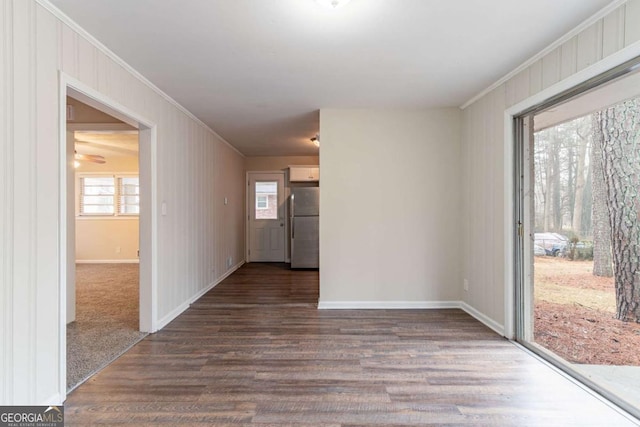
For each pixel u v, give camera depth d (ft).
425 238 12.50
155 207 10.12
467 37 7.24
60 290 6.25
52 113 6.13
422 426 5.71
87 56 7.08
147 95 9.66
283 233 23.62
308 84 9.95
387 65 8.64
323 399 6.50
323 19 6.53
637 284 6.14
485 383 7.08
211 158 15.75
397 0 5.91
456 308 12.43
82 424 5.72
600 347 6.84
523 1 5.98
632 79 6.16
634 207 6.17
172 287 11.41
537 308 8.84
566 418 5.90
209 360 8.20
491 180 10.30
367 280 12.51
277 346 9.05
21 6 5.51
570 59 7.14
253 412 6.09
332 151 12.39
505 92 9.53
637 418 5.86
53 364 6.13
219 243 17.20
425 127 12.41
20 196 5.50
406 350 8.75
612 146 6.60
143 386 6.98
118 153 21.59
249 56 8.11
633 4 5.77
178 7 6.12
